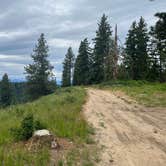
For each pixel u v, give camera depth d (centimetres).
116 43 5922
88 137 1119
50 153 900
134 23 6619
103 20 6869
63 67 9694
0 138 1017
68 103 2106
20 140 1018
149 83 4800
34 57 6712
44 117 1377
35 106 1961
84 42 7450
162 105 2216
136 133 1259
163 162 891
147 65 6344
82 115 1620
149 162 888
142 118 1645
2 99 8762
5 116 1577
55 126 1193
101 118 1586
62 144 1002
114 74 5828
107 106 2142
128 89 3788
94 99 2622
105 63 6675
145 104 2283
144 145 1072
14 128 1119
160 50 5956
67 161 837
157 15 5059
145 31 6506
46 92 6662
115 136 1193
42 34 6769
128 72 6394
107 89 4228
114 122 1492
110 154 948
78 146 1003
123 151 990
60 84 9775
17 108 1792
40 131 989
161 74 6084
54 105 1973
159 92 3136
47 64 6706
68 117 1463
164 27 5166
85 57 7394
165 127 1401
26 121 1048
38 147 924
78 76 7462
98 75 6800
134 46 6575
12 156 831
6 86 8838
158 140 1149
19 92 12156
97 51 6844
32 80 6650
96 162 864
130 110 1964
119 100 2589
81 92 3275
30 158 823
